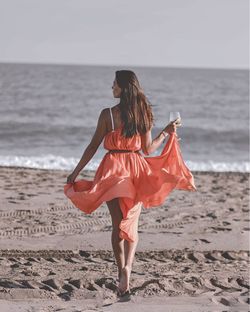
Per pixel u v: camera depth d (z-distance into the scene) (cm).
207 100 6525
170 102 6150
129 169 606
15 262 789
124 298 602
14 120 4066
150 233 1047
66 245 941
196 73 16888
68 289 643
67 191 616
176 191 1480
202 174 1908
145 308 550
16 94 6353
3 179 1563
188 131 3769
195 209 1279
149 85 8900
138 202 605
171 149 629
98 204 593
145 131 613
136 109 607
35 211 1187
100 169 611
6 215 1139
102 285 663
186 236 1034
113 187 591
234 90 8262
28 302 575
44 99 5897
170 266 802
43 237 989
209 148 3173
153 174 612
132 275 710
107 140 611
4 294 600
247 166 2425
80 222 1110
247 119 4819
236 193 1513
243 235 1059
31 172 1728
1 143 3008
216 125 4272
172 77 13100
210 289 662
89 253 891
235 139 3569
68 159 2355
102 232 1041
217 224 1141
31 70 14088
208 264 840
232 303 583
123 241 621
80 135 3450
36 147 2886
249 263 871
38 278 675
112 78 10569
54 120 4197
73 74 12238
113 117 608
